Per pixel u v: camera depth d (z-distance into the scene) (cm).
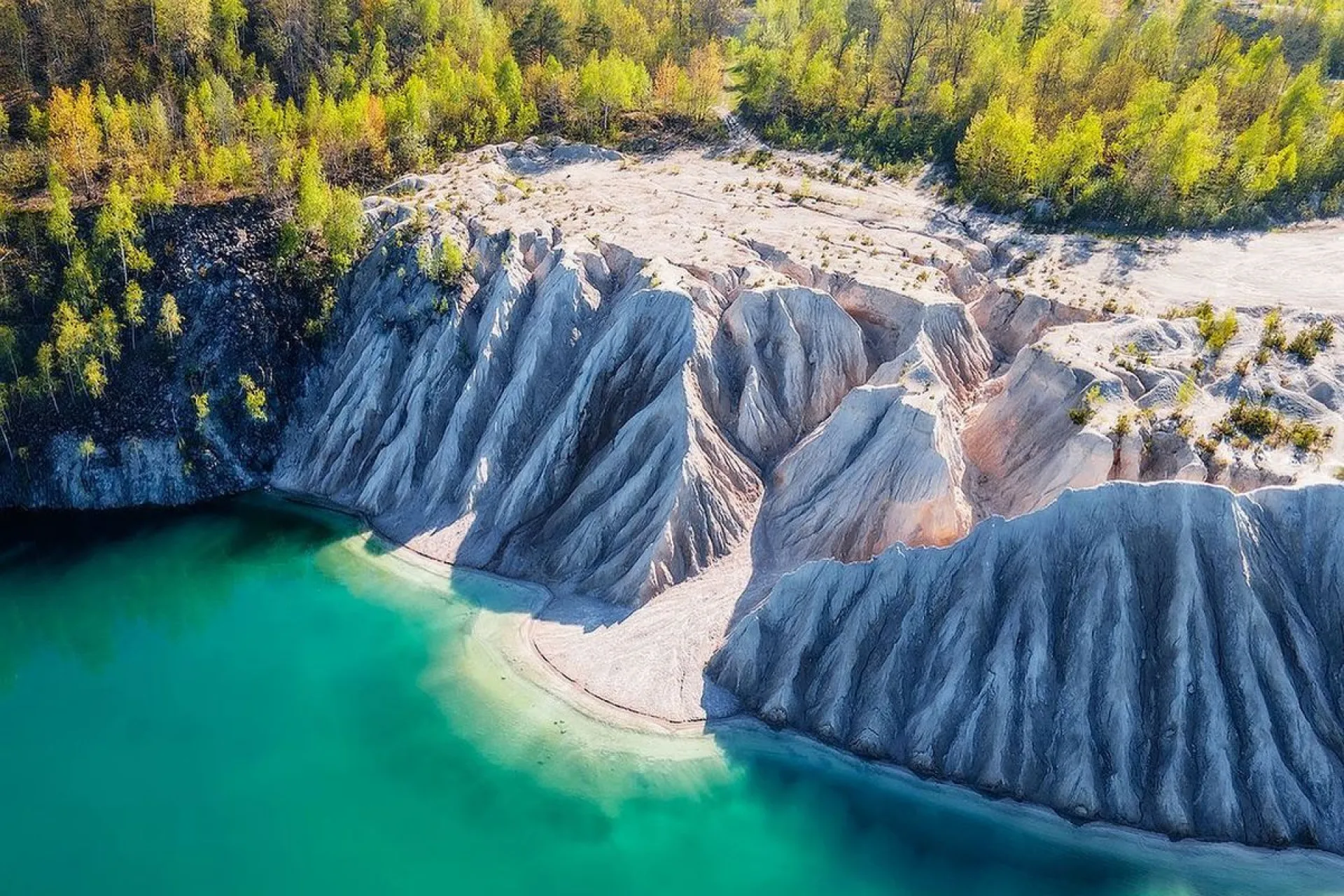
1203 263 6391
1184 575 4081
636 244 6438
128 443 5953
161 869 3753
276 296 6556
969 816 4038
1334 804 3822
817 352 5684
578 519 5438
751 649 4594
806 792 4159
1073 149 7362
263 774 4216
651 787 4194
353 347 6456
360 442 6075
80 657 4881
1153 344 5144
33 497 5869
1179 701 3972
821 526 5047
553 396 5956
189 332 6272
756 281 5925
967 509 4822
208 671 4781
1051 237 6888
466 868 3809
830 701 4391
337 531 5781
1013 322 5891
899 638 4388
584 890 3756
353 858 3834
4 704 4591
